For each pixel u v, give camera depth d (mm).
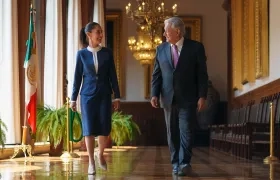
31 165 10422
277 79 17078
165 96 8125
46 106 15914
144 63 23547
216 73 29938
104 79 7887
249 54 21094
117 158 13547
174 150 8312
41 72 16016
